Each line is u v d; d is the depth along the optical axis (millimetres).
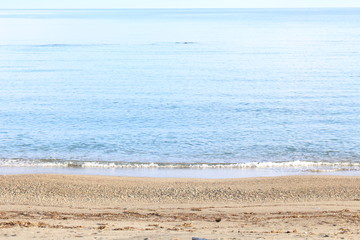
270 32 176375
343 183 24938
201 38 149500
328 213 18016
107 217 17078
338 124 42969
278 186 24266
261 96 57000
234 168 30312
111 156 33094
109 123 43375
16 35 162375
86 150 34594
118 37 153375
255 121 44188
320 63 89688
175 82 68250
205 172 29328
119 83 67188
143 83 67312
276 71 79750
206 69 82500
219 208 19500
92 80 69750
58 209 18891
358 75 74250
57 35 163125
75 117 45812
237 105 51562
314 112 48031
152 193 23047
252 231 13766
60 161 31469
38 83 66500
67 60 94688
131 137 38406
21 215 16828
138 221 16219
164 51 111688
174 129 41156
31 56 100812
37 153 33625
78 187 23688
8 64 87750
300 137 38375
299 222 16000
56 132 39875
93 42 134375
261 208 19344
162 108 50125
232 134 39406
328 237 12445
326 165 31031
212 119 45062
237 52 109875
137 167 30484
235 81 69125
